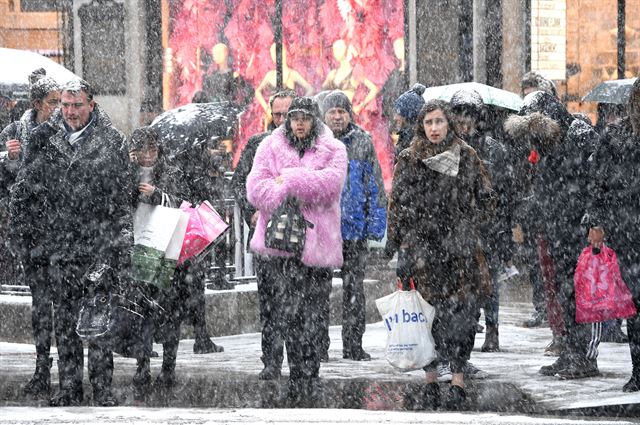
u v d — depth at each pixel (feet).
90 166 67.26
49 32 167.94
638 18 152.97
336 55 157.28
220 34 159.22
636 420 63.82
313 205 70.49
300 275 70.85
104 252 67.72
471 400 69.15
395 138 155.22
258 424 58.90
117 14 158.92
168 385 74.13
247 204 81.25
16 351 89.81
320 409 65.51
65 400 68.95
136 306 69.05
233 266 100.99
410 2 153.99
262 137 81.30
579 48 153.99
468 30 153.28
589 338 76.33
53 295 71.51
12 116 111.04
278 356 76.89
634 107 68.74
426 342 68.13
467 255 68.33
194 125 81.46
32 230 69.56
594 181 70.74
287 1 158.40
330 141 71.56
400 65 155.43
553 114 78.28
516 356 85.40
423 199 68.28
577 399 68.23
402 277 69.15
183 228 70.38
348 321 84.79
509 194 86.12
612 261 72.33
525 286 133.90
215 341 95.40
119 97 159.43
